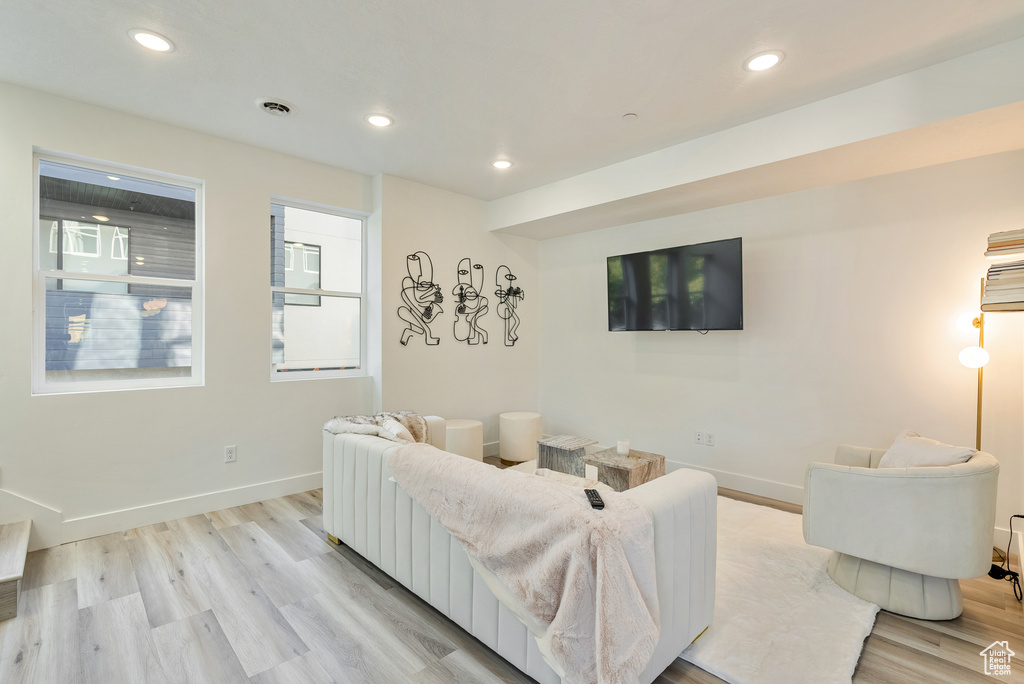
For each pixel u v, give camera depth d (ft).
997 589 7.51
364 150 11.16
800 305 11.18
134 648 5.96
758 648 5.94
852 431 10.46
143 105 9.06
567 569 4.52
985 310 7.68
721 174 9.94
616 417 14.90
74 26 6.64
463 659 5.85
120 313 9.71
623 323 13.76
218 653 5.89
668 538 5.26
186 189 10.46
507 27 6.64
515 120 9.50
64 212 9.16
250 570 7.93
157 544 8.86
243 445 10.98
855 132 8.19
